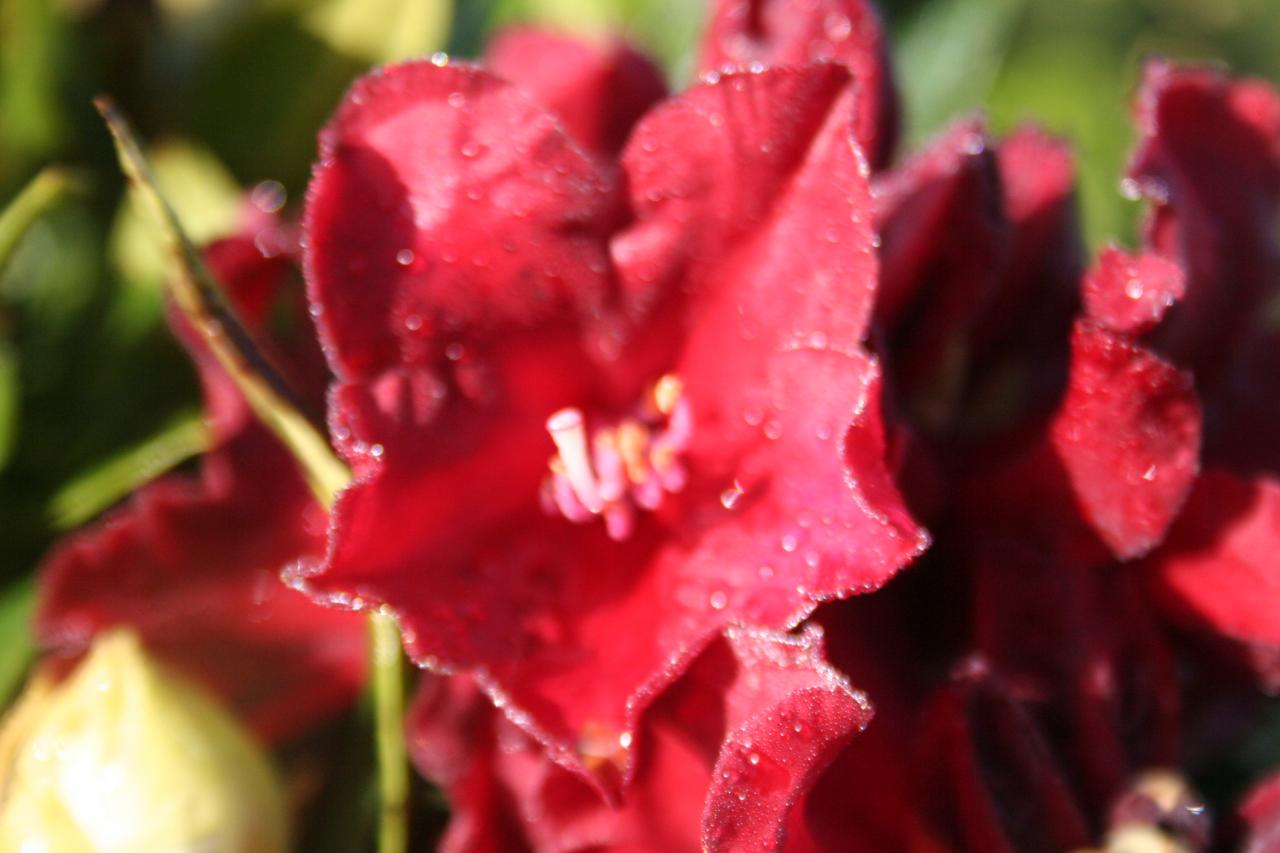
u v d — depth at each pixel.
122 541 0.32
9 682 0.34
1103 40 0.56
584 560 0.30
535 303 0.30
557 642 0.30
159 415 0.35
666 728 0.30
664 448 0.30
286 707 0.33
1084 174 0.41
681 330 0.30
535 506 0.31
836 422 0.29
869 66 0.32
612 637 0.30
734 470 0.30
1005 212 0.31
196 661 0.32
